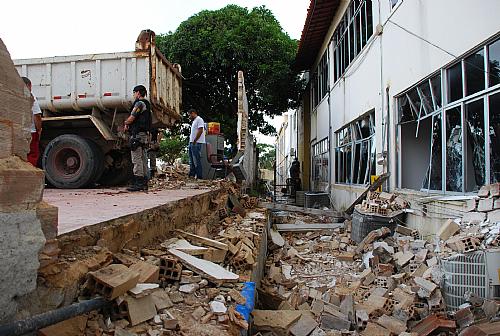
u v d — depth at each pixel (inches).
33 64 329.1
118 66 323.3
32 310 80.7
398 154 332.5
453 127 246.8
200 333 100.2
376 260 246.4
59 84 327.9
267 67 713.6
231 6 792.3
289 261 297.6
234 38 712.4
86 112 338.0
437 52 259.6
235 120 787.4
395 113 335.9
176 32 754.2
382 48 360.8
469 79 231.3
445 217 239.3
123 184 366.9
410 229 281.1
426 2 273.9
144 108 271.7
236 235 219.0
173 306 112.3
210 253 159.2
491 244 177.0
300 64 775.7
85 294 96.0
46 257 85.5
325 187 643.5
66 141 317.4
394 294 199.5
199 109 808.9
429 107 281.1
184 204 208.7
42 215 84.7
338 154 562.3
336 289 218.2
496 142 205.6
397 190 327.9
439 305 180.9
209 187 331.6
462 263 177.0
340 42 541.3
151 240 154.6
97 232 113.6
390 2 343.3
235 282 138.7
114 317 96.4
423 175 298.0
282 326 156.7
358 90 442.3
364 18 426.6
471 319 160.9
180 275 128.0
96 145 329.7
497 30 199.2
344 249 316.8
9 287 73.8
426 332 159.5
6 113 76.6
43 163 320.8
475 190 227.6
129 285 98.4
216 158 461.4
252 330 149.8
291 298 205.8
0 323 71.5
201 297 122.0
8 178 73.8
